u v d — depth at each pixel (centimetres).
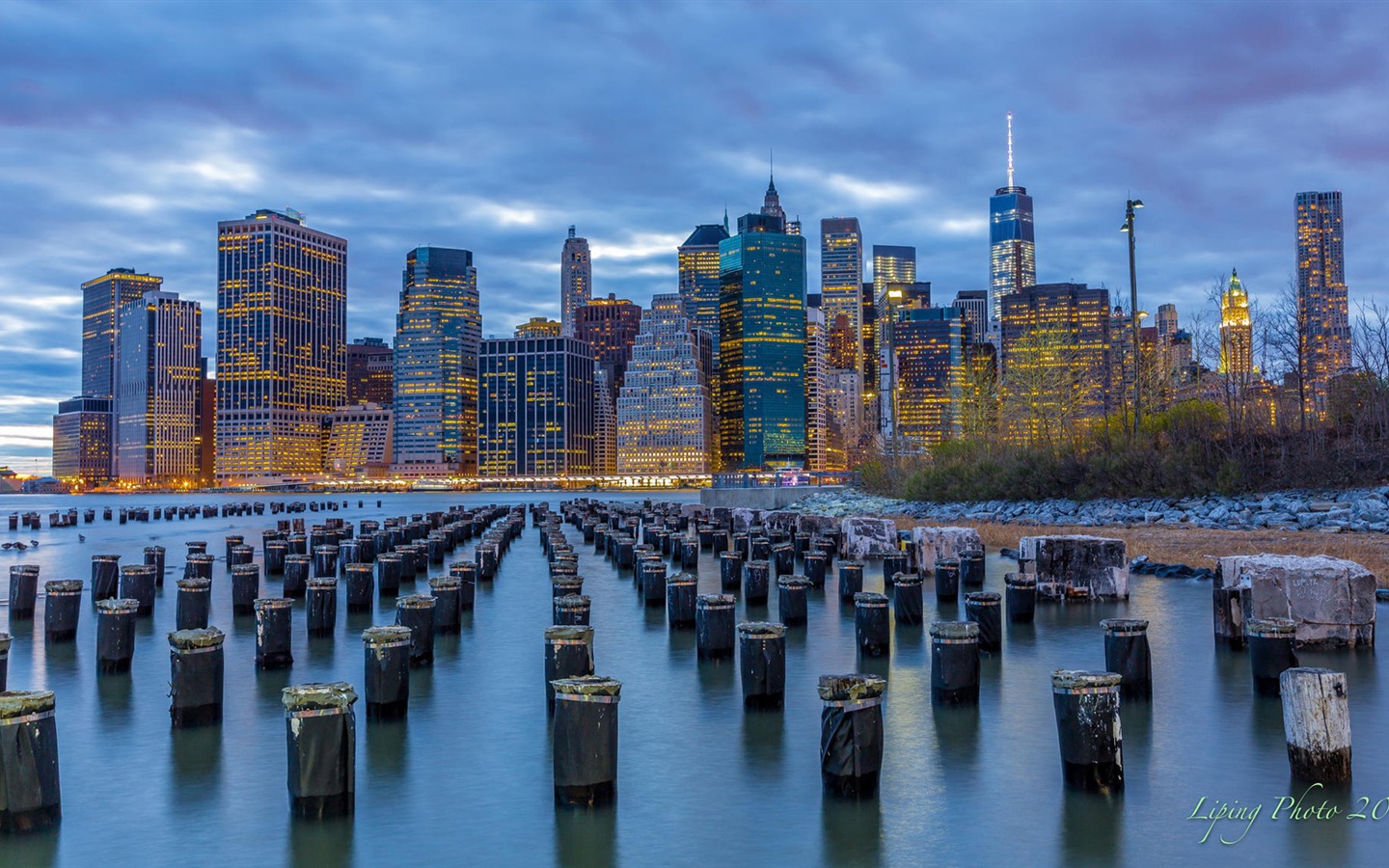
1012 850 918
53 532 7575
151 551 3184
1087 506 4688
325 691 1049
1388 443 4188
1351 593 1766
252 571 2514
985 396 8350
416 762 1234
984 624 1808
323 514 11875
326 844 966
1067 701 1084
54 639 2114
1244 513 3838
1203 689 1531
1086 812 1012
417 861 920
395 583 2944
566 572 2836
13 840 984
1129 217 5325
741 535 3731
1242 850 910
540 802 1080
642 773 1177
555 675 1466
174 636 1422
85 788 1146
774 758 1227
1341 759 1078
